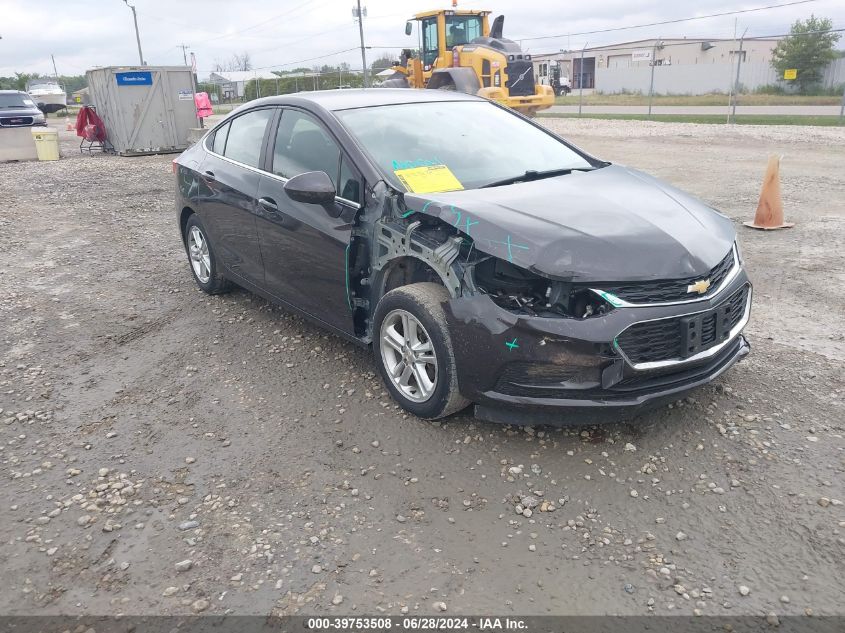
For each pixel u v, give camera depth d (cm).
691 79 3656
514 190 387
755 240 709
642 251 320
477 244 332
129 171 1487
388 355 392
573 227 333
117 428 391
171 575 277
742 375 417
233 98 5609
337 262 408
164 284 650
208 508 317
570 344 309
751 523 293
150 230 890
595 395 317
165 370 463
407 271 393
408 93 507
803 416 370
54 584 275
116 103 1758
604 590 262
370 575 273
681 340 321
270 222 461
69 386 445
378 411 395
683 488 317
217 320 550
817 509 299
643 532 291
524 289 330
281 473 341
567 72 4947
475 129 470
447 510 309
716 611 250
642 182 421
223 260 549
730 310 344
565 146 492
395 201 377
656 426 366
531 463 340
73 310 584
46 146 1747
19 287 652
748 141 1535
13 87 6228
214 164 544
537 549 284
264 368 459
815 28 2847
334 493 324
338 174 416
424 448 356
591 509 306
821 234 721
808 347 454
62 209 1048
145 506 320
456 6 1867
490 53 1752
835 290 557
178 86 1814
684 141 1581
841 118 1867
